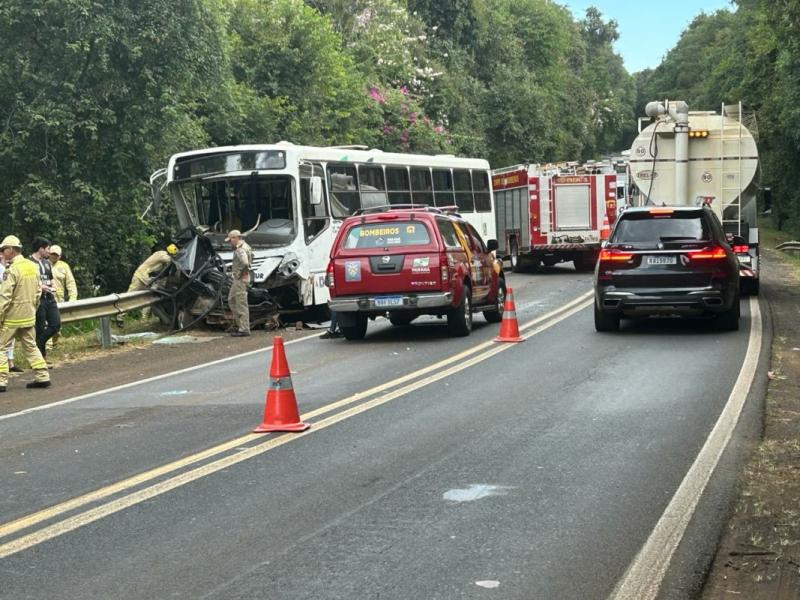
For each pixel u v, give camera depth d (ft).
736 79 211.41
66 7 75.92
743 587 18.17
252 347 58.18
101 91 79.30
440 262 56.13
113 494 25.03
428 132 161.38
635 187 75.82
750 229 75.56
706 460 27.27
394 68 169.48
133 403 39.40
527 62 254.47
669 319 63.82
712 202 75.20
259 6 125.39
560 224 112.68
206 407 37.58
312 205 71.10
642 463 27.07
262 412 35.99
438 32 208.03
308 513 22.90
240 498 24.32
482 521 22.04
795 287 88.22
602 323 57.06
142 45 79.46
